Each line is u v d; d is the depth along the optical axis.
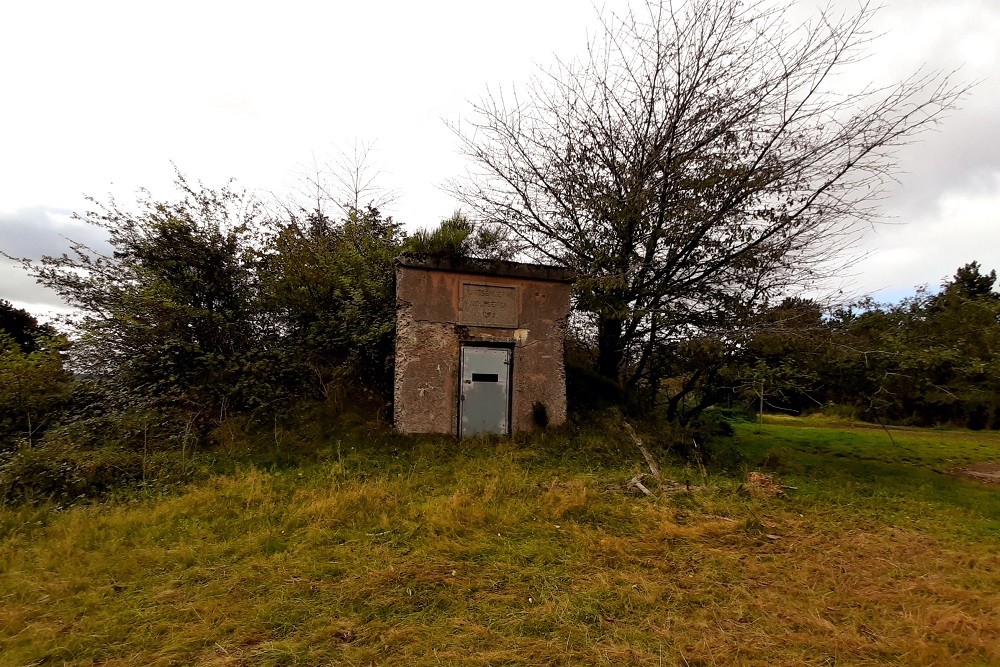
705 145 10.92
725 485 7.90
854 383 10.08
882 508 7.57
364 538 5.49
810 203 10.45
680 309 11.00
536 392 9.84
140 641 3.62
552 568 4.85
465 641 3.61
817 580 4.79
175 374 9.73
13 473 6.67
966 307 9.90
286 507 6.32
